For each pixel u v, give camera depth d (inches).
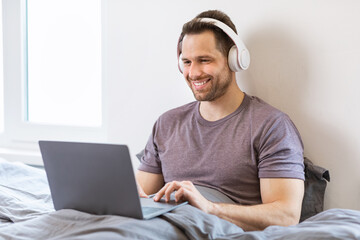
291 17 60.8
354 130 57.7
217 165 55.4
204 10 66.9
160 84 71.5
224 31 55.1
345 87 58.0
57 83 89.4
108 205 41.4
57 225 40.2
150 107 72.7
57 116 90.1
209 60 55.5
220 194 54.1
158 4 70.6
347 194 58.7
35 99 92.0
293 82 61.4
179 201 46.9
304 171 57.7
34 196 60.3
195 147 57.8
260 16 62.9
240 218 47.9
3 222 53.1
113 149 39.0
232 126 56.1
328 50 58.7
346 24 57.4
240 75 65.0
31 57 91.3
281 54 61.8
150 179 62.8
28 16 90.7
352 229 37.1
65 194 44.1
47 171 44.4
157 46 71.2
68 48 87.6
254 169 54.2
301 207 55.8
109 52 75.7
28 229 39.8
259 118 54.8
